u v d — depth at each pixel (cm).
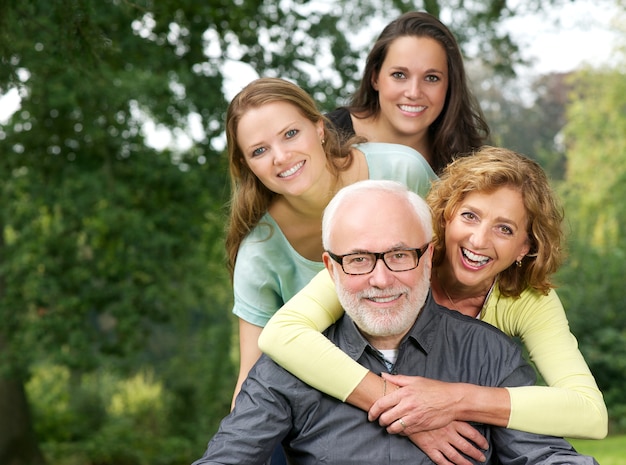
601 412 242
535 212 251
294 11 801
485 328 252
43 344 1039
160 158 1017
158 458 1363
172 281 1162
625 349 1373
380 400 236
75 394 1483
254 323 306
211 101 898
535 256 258
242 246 304
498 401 236
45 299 1033
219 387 1535
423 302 240
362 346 246
